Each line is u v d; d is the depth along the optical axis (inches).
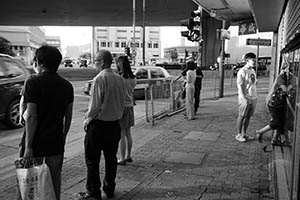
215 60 1444.4
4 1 1412.4
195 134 311.0
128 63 212.5
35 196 115.9
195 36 593.3
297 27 162.1
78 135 314.7
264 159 230.7
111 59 164.1
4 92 327.0
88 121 158.9
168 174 200.2
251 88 275.7
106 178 166.6
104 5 1476.4
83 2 1418.6
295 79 147.4
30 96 117.0
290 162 147.9
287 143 177.8
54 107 122.6
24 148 122.7
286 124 193.5
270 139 288.2
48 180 118.2
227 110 464.4
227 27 663.1
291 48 173.5
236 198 165.8
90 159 161.9
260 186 181.5
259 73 1513.3
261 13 344.5
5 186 181.5
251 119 386.9
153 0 1360.7
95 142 159.3
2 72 331.9
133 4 1320.1
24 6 1517.0
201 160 228.2
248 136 290.8
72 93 132.4
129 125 216.2
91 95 156.8
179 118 401.4
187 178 193.8
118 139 167.5
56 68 125.0
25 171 115.8
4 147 268.8
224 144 272.7
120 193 172.2
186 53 1558.8
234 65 1563.7
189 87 385.1
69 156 239.8
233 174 200.7
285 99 224.2
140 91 582.2
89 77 1304.1
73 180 189.6
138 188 178.9
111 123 162.2
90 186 162.1
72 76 1359.5
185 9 1524.4
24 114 121.0
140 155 240.2
